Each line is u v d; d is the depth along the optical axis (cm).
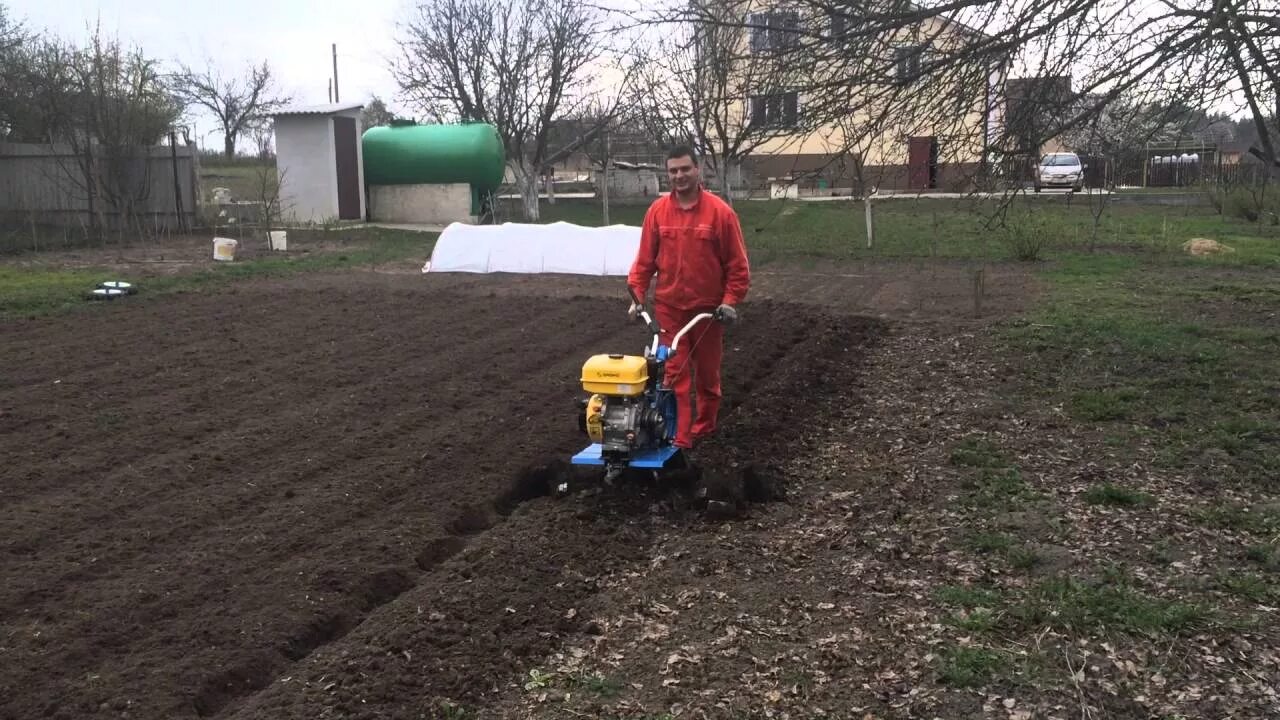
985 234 2248
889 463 671
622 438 575
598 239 1744
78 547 522
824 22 727
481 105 2838
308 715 366
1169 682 390
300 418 773
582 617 452
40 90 2477
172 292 1450
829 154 822
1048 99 696
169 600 460
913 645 420
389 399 837
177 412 791
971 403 823
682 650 420
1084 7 654
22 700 377
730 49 773
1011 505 583
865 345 1097
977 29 706
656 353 610
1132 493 591
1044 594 462
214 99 5769
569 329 1177
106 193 2294
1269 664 401
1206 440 700
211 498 596
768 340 1078
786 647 421
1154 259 1838
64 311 1273
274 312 1281
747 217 2822
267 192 2733
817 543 534
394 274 1728
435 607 450
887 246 2133
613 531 557
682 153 615
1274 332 1075
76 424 755
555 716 373
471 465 668
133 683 389
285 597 464
